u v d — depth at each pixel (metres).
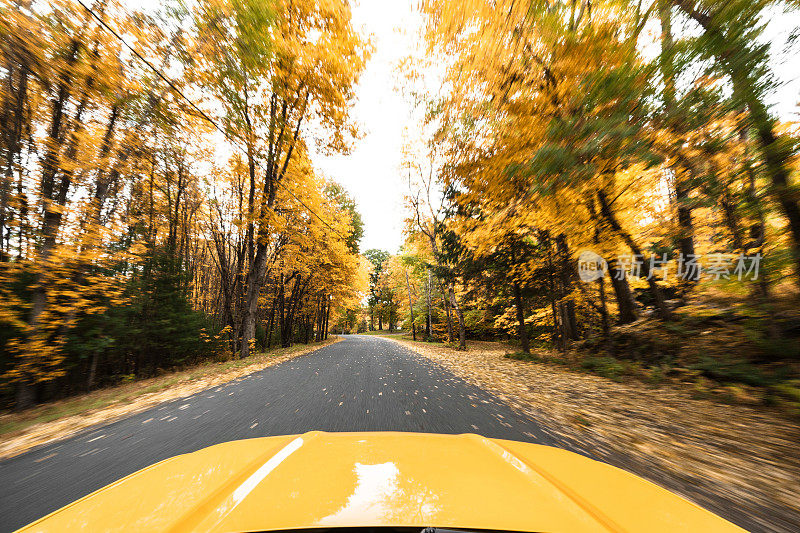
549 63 6.49
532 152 6.77
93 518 0.91
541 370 12.16
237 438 4.45
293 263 24.83
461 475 1.21
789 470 3.53
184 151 14.86
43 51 7.86
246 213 17.56
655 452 4.06
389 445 1.56
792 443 4.36
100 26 8.66
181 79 10.81
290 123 18.36
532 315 20.97
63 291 8.37
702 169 5.62
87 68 8.45
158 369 14.98
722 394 7.04
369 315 90.56
